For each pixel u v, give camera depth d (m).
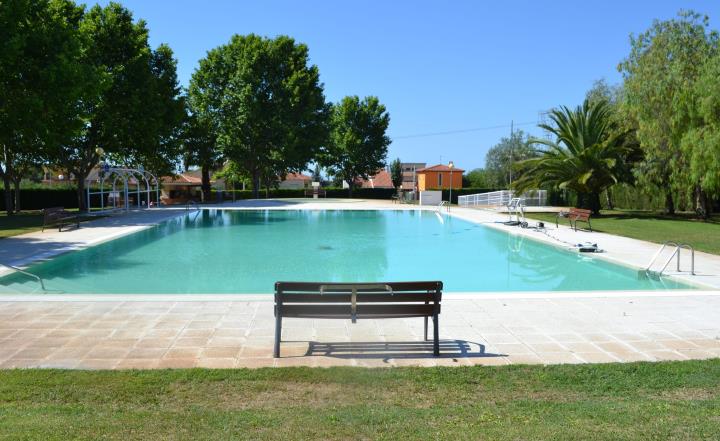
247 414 3.77
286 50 51.50
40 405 3.98
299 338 5.96
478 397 4.23
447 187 70.69
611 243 16.23
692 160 23.55
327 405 4.02
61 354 5.33
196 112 50.38
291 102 49.59
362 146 70.88
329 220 28.28
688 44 27.53
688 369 4.93
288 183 103.06
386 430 3.46
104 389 4.33
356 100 71.06
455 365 5.11
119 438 3.30
